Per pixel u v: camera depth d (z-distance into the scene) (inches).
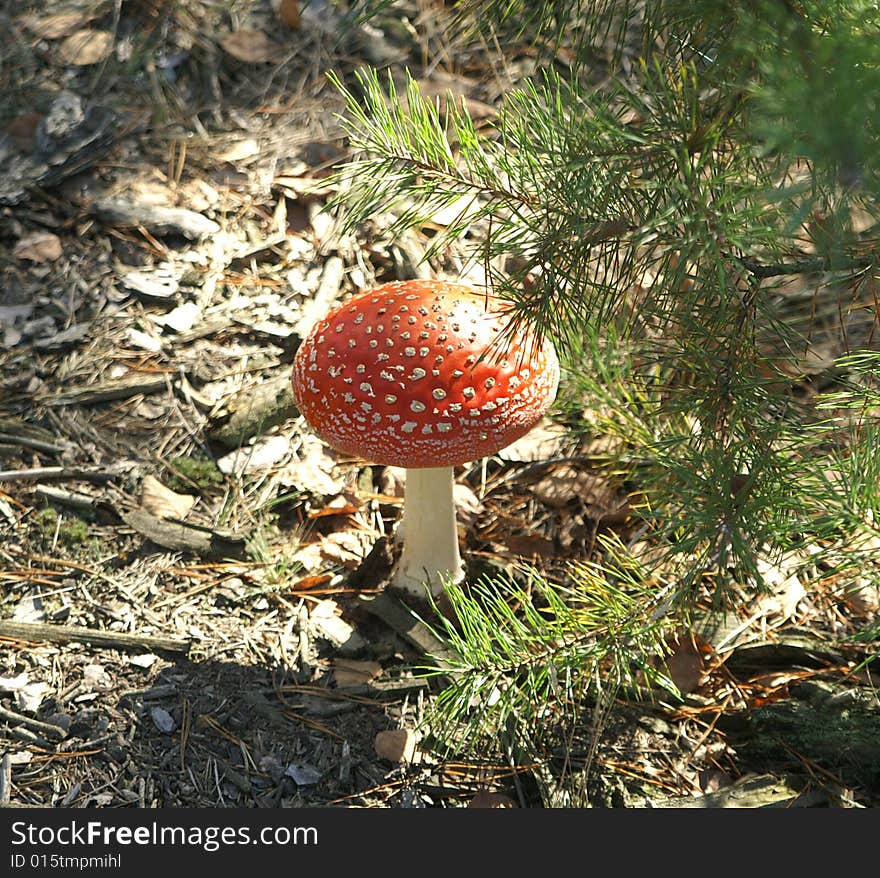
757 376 27.9
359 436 29.0
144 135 39.0
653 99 26.0
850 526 27.3
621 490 34.1
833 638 31.3
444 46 40.9
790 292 35.4
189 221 37.5
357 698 30.6
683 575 30.0
